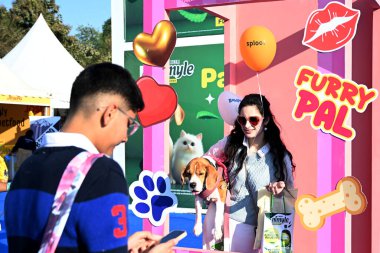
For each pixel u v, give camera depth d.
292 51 3.28
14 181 1.29
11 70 10.12
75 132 1.30
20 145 9.60
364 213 3.20
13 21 25.98
